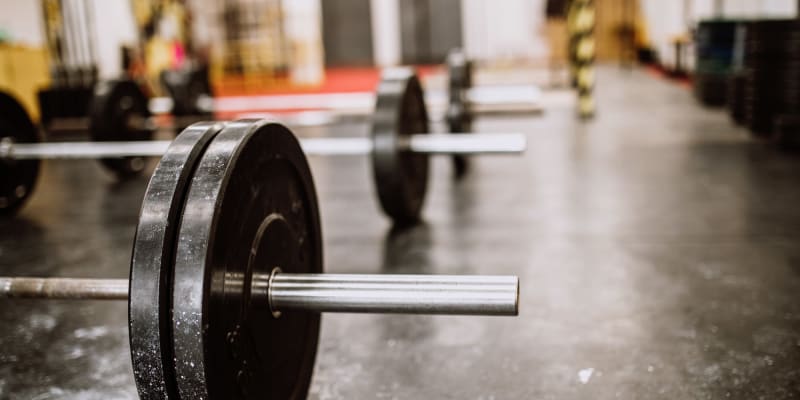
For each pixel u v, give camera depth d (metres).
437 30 13.88
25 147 3.01
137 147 3.15
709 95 7.00
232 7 11.05
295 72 10.93
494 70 13.20
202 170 0.92
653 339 1.63
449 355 1.60
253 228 1.00
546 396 1.39
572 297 1.92
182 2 10.52
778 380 1.41
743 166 3.79
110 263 2.51
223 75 11.33
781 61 4.64
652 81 10.49
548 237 2.55
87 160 5.05
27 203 3.60
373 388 1.46
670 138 4.95
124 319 1.94
